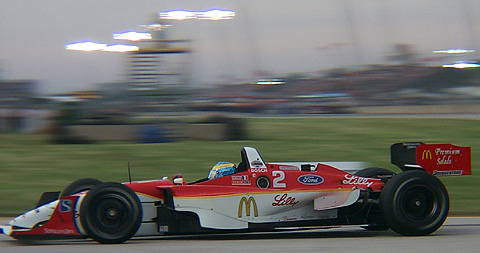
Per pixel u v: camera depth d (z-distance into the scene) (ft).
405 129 160.97
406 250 41.78
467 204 78.33
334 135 149.59
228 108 195.72
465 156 56.29
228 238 52.24
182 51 174.50
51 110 154.71
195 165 109.81
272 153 122.42
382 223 53.16
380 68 235.20
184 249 43.06
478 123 174.50
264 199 50.67
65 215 48.19
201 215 49.44
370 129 161.68
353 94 232.73
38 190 90.99
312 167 56.59
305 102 224.33
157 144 135.74
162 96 168.76
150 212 50.37
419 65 236.63
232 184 52.08
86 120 146.41
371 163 110.63
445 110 225.56
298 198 51.26
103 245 45.98
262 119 186.80
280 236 53.26
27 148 131.54
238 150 126.31
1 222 66.69
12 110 167.12
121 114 155.33
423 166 55.01
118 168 108.17
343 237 51.80
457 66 236.22
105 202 46.52
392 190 50.03
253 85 212.43
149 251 42.11
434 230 50.62
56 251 42.93
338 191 52.08
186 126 143.54
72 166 111.04
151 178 98.78
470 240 47.67
